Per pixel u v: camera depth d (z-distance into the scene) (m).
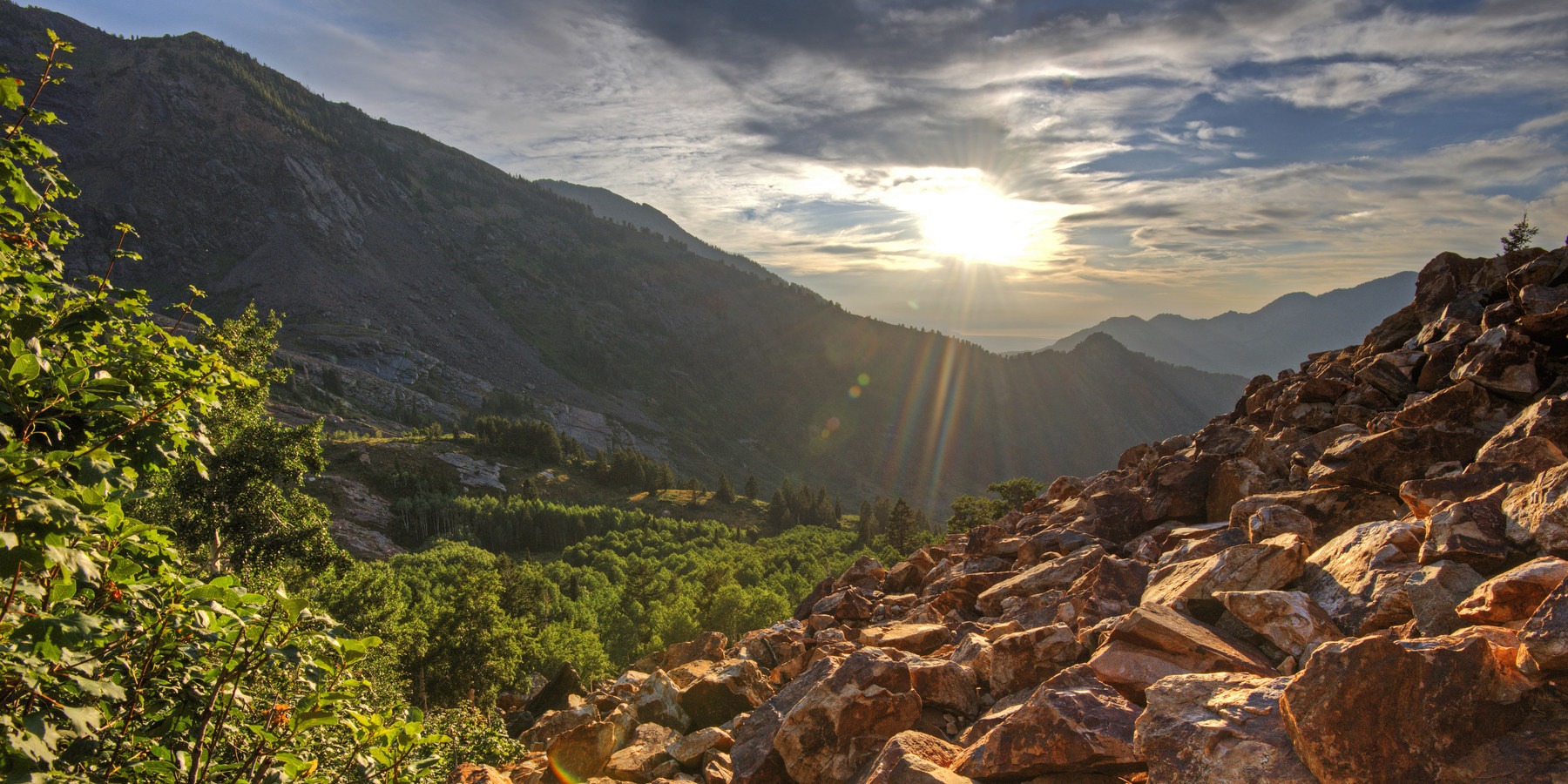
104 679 3.85
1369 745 4.12
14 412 3.88
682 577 136.50
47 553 3.23
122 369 4.74
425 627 45.66
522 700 16.67
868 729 7.17
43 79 5.61
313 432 28.69
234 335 25.61
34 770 3.43
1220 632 7.04
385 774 5.20
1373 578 6.47
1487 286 14.69
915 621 12.31
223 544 27.42
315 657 4.65
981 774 5.74
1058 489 21.80
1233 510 10.35
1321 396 14.80
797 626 13.51
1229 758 4.55
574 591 128.38
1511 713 4.21
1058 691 5.85
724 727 9.15
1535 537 5.76
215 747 4.60
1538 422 7.61
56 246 6.03
